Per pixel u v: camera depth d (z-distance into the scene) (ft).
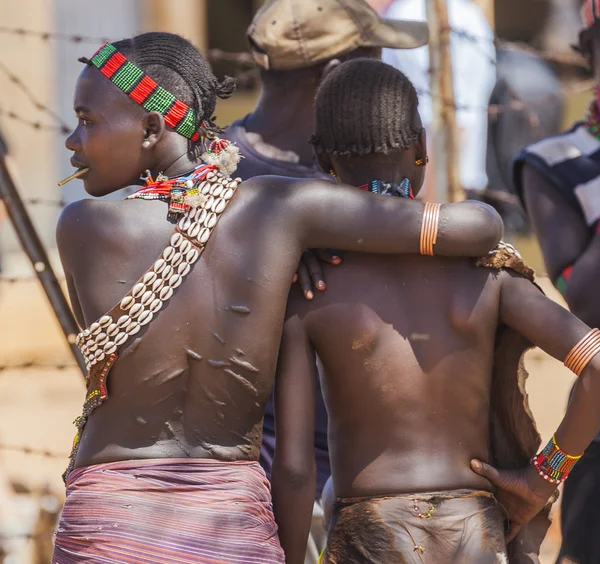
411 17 71.00
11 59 110.42
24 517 57.57
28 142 111.04
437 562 29.76
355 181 32.35
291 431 31.01
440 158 50.26
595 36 41.78
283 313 30.53
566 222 40.91
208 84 31.76
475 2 91.66
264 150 43.65
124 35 113.50
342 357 30.96
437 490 30.35
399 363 30.66
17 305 103.81
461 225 30.01
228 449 30.01
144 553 28.30
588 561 40.75
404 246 30.25
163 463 29.32
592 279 39.91
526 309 30.81
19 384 94.53
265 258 30.01
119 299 29.68
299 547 31.58
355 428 31.09
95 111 30.73
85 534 28.78
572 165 41.04
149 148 30.86
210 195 30.30
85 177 31.48
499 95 79.20
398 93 31.78
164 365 29.53
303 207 30.35
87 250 30.22
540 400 78.89
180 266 29.63
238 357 29.84
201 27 119.24
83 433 30.58
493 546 30.12
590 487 40.57
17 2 110.11
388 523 30.09
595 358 29.96
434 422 30.66
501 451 32.60
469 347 30.89
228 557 28.68
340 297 30.94
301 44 42.47
